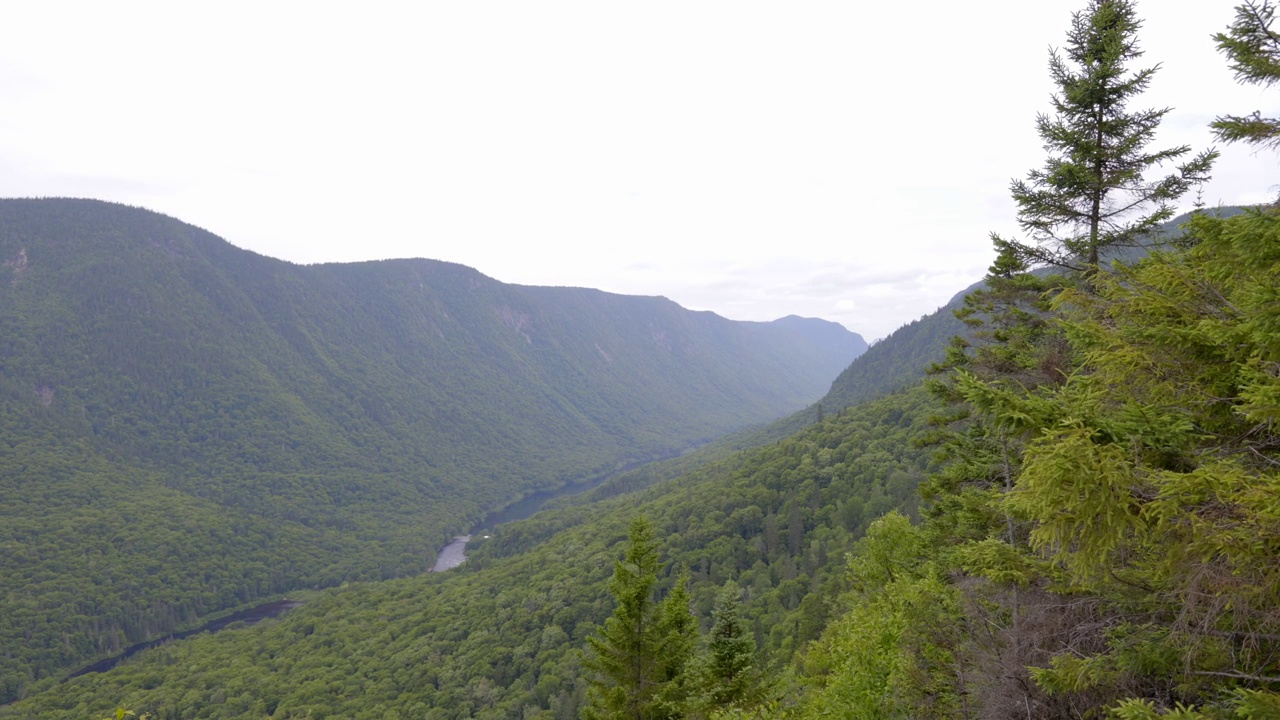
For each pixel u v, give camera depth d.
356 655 104.00
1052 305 8.16
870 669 14.46
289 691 93.06
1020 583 9.30
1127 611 7.41
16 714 93.81
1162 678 7.10
